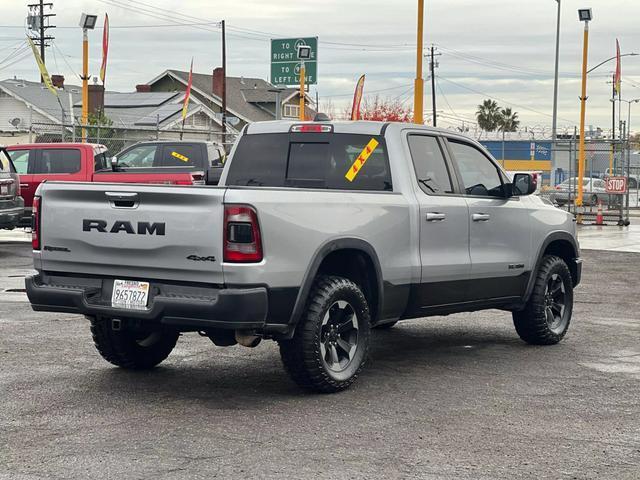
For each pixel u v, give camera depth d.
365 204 8.03
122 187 7.38
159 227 7.25
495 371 8.84
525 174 9.63
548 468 5.93
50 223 7.74
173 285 7.33
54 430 6.64
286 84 38.44
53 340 9.98
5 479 5.59
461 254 9.05
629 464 6.04
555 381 8.44
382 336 10.73
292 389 7.96
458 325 11.52
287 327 7.41
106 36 28.88
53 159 21.36
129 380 8.23
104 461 5.94
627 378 8.60
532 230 9.94
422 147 8.96
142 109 57.72
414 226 8.52
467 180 9.42
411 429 6.78
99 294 7.64
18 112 55.12
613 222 35.44
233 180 9.23
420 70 24.22
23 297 13.16
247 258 7.06
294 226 7.34
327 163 8.88
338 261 8.22
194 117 57.38
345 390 7.95
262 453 6.15
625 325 11.71
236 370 8.71
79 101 57.28
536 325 10.03
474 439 6.55
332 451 6.21
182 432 6.62
